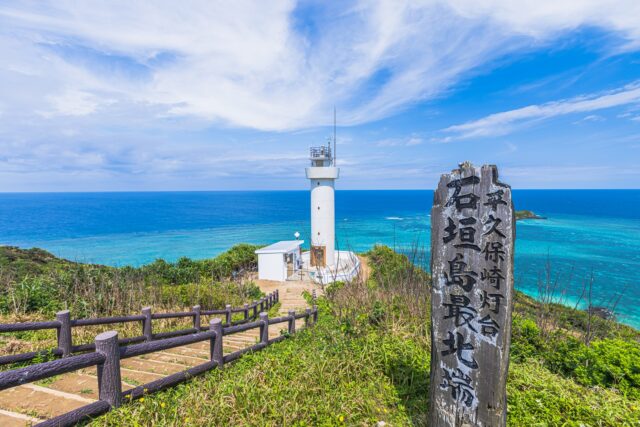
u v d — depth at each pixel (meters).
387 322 6.03
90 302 8.20
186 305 10.69
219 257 21.97
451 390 3.25
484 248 3.08
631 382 4.21
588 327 5.84
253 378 4.07
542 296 7.20
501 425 3.00
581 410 3.63
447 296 3.29
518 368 4.77
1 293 8.11
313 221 22.06
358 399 3.83
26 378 2.58
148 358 5.36
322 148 22.52
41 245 40.34
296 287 18.20
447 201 3.30
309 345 5.52
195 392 3.69
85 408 3.06
